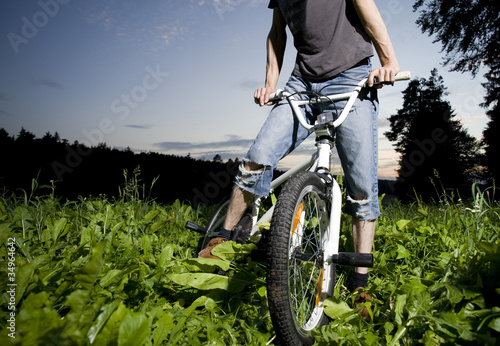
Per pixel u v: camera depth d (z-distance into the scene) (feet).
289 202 4.73
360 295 5.94
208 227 7.92
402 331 4.58
